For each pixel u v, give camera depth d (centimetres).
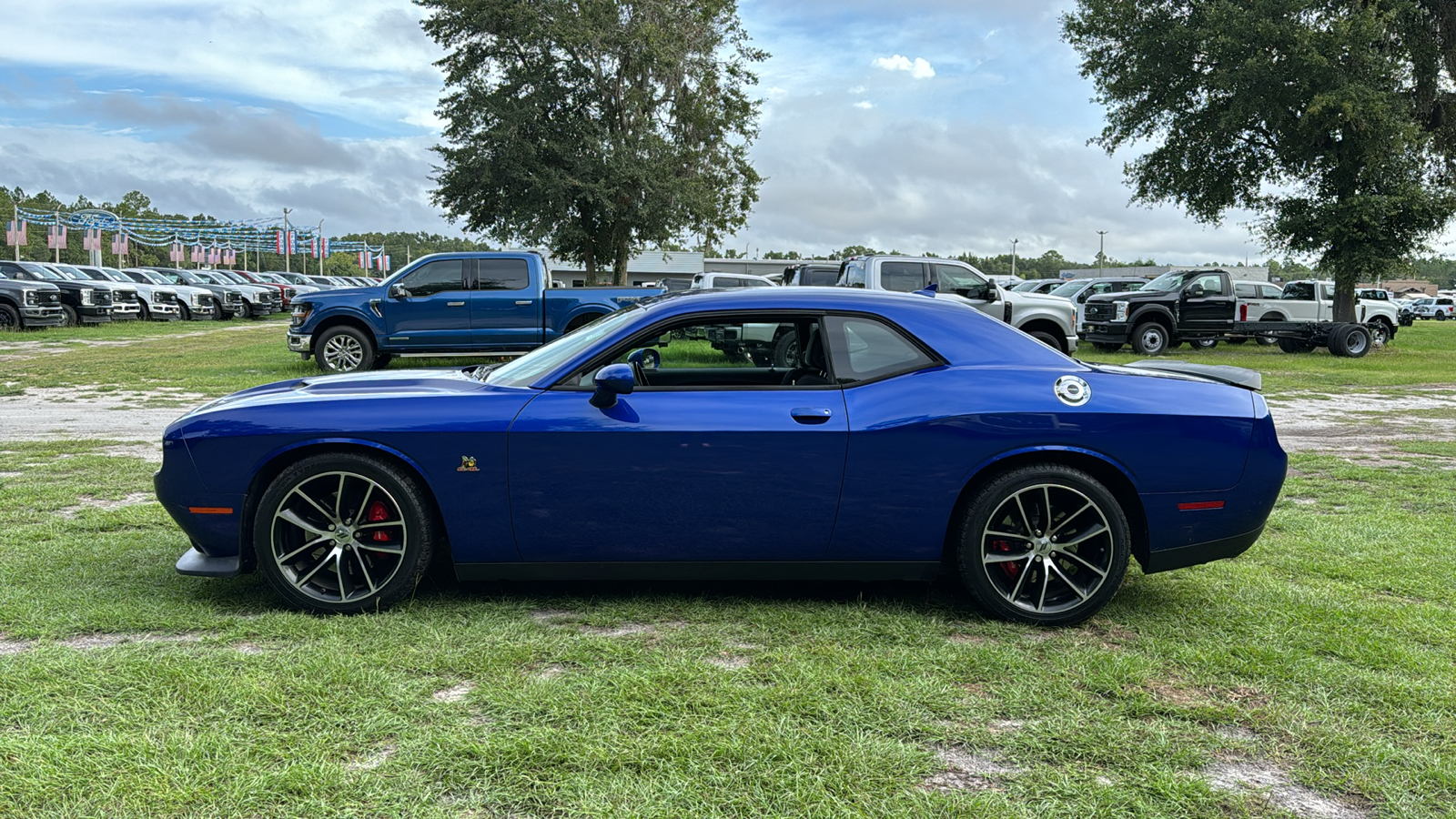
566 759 251
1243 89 2352
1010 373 378
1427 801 243
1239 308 2220
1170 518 372
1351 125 2320
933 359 381
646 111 3475
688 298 396
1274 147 2533
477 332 1427
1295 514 575
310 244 9156
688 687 300
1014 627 371
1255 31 2341
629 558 371
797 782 242
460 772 243
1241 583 431
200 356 1719
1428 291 14125
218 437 362
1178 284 2164
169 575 415
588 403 366
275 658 317
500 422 360
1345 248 2455
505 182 3209
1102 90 2750
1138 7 2619
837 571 378
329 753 254
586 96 3334
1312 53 2262
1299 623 375
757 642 347
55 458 716
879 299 395
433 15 3219
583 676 308
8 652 324
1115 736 273
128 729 264
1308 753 267
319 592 369
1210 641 355
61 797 227
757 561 374
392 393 376
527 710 281
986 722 284
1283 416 1125
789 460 362
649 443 360
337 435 360
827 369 377
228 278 3962
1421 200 2381
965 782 247
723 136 3650
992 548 373
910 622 369
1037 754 263
